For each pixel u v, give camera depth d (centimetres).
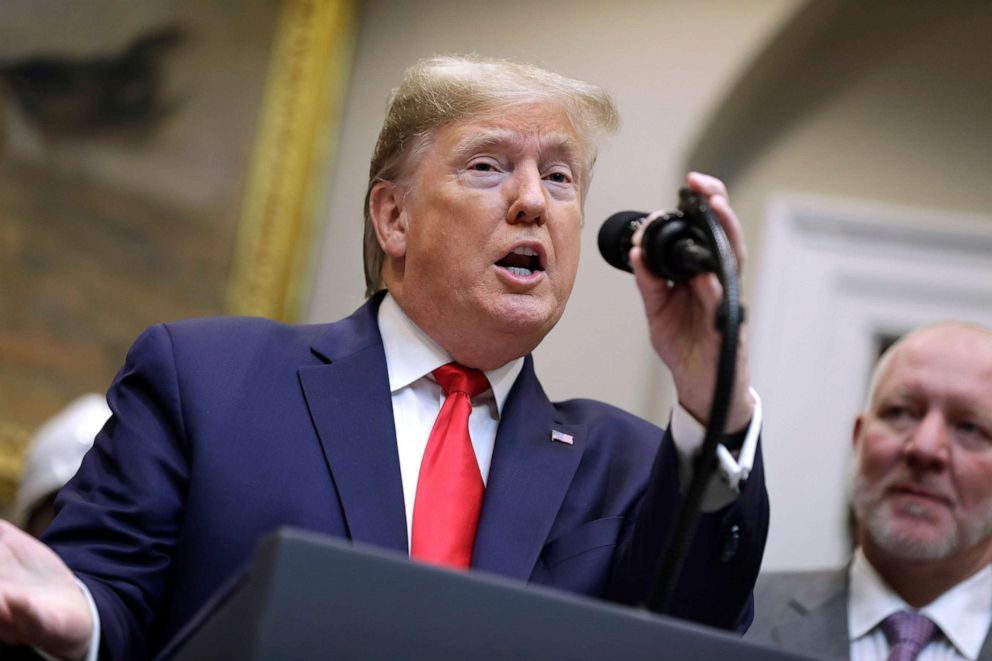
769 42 1070
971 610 575
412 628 232
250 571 230
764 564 1020
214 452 384
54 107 1069
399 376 421
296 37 1091
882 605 580
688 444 362
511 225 416
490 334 414
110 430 399
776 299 1062
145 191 1063
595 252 1047
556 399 1023
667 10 1089
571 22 1096
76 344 1041
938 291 1055
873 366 1055
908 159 1080
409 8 1112
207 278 1055
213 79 1082
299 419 396
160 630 373
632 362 1023
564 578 388
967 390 584
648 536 366
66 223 1054
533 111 427
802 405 1047
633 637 246
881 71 1092
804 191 1082
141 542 373
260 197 1065
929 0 1091
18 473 1008
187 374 398
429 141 431
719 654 252
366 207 457
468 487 399
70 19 1084
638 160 1064
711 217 335
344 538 379
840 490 1035
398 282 436
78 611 321
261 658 222
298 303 1058
